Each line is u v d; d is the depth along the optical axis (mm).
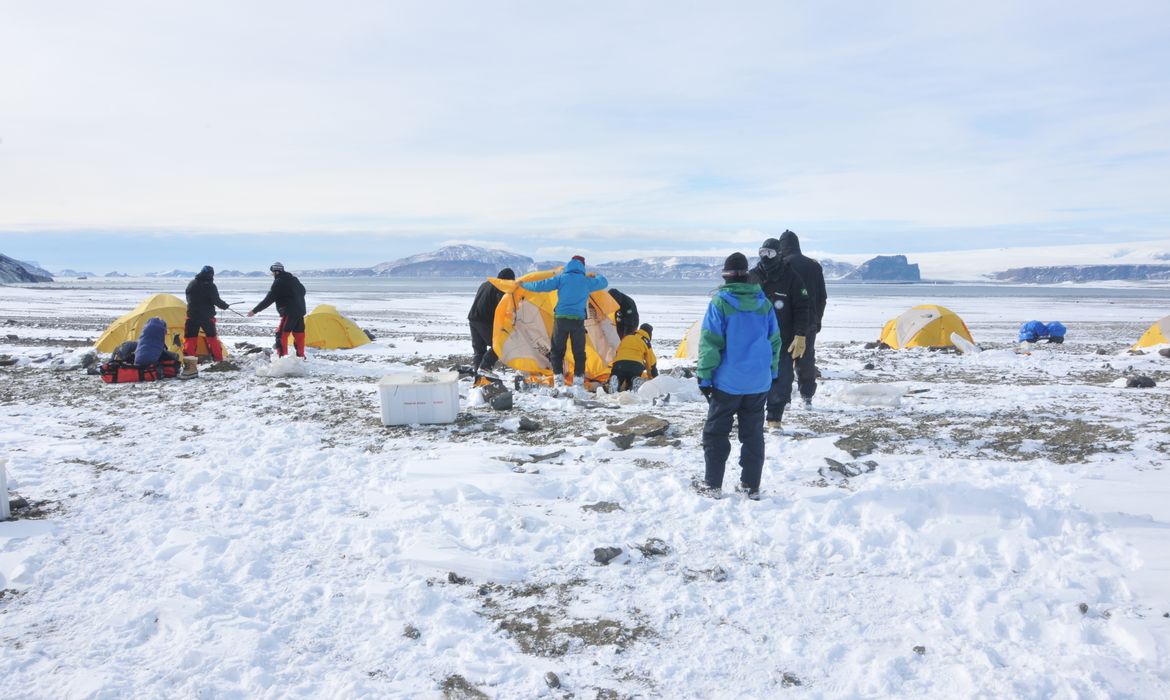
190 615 3939
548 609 4062
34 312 41781
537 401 10406
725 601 4090
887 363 16688
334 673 3445
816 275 9109
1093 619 3766
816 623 3838
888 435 7824
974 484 5949
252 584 4383
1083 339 30172
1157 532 4734
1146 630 3590
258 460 7191
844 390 10258
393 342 22453
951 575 4336
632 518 5352
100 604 4125
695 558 4684
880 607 3988
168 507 5812
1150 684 3209
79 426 8945
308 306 53188
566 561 4660
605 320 12719
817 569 4488
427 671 3455
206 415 9578
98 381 12734
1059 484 5852
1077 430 8016
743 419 5785
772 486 6004
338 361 16141
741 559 4656
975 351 20375
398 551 4863
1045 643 3590
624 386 11672
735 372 5551
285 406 10203
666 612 3988
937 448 7258
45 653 3598
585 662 3514
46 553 4816
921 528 4988
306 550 4918
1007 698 3121
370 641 3736
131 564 4676
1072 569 4281
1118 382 12031
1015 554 4523
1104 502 5359
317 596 4246
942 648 3553
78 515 5594
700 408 9820
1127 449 7055
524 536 5016
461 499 5789
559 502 5766
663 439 7590
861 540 4793
